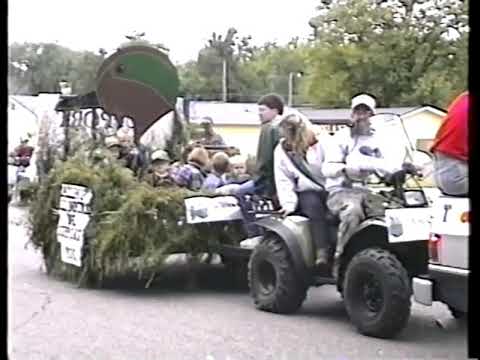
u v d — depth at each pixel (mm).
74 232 6859
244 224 6539
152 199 6516
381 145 5496
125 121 8797
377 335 5043
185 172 7027
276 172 5812
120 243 6492
